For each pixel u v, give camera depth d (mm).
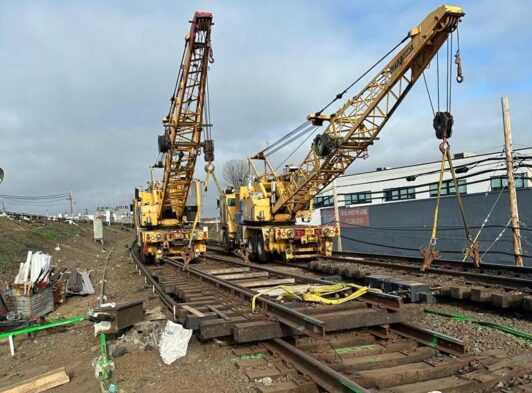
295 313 6527
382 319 6957
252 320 7012
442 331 7539
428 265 12656
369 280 10594
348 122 16531
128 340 7715
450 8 12328
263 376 5656
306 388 5191
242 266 16234
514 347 6590
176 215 22094
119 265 23594
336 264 16812
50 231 37500
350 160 17391
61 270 15258
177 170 19375
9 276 17031
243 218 23125
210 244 35594
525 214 19406
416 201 24344
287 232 19031
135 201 25297
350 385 4820
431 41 13352
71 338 8773
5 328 9422
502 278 10430
